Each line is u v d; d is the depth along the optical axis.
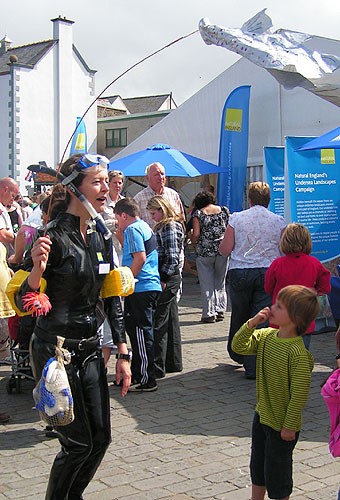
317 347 7.88
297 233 5.38
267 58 5.72
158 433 4.98
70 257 3.09
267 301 6.33
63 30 32.28
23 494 3.90
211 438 4.87
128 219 5.98
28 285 2.96
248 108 12.74
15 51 33.84
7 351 6.41
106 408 3.20
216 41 6.01
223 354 7.54
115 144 30.98
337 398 3.06
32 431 5.02
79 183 3.19
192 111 13.91
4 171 31.64
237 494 3.90
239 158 12.70
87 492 3.93
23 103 31.31
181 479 4.12
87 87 33.25
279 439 3.37
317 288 5.46
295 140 8.45
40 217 5.66
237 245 6.43
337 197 8.81
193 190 18.27
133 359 6.11
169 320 6.75
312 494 3.89
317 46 9.55
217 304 9.62
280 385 3.37
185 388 6.19
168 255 6.32
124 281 3.36
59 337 3.09
